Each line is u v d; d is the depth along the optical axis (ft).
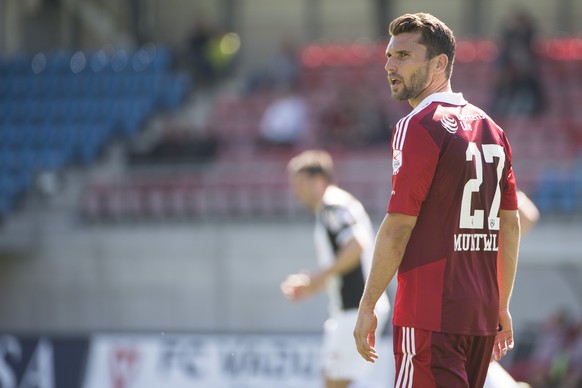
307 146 170.19
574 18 212.23
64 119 189.78
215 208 155.53
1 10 216.54
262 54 221.46
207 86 201.16
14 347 117.19
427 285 41.04
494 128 43.06
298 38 221.05
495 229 42.70
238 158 168.86
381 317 76.95
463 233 41.27
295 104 175.11
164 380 113.19
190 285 154.30
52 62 204.95
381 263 40.73
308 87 194.49
